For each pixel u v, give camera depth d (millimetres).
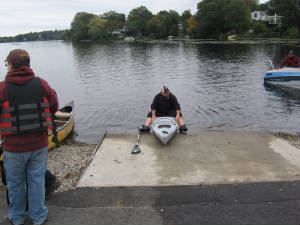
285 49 42844
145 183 4430
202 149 6043
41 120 3111
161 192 4090
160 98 7984
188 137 6938
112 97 16016
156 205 3713
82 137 9609
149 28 122125
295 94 15672
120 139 6812
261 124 10664
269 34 75312
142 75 24016
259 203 3705
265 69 24750
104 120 11711
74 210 3594
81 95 16828
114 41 116062
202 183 4383
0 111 2986
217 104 13805
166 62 33094
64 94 17234
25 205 3363
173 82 20203
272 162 5238
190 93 16406
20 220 3328
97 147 6227
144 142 6582
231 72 23766
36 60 42750
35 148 3109
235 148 6051
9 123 2977
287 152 5754
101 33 132375
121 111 13062
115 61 36500
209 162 5305
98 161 5410
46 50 74250
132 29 131500
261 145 6211
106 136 7078
